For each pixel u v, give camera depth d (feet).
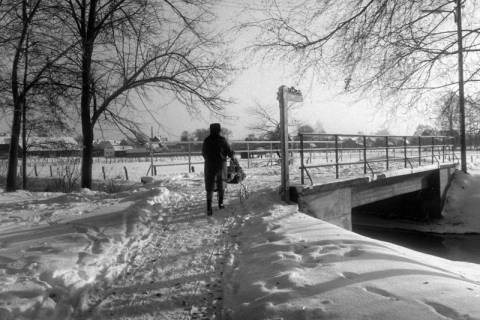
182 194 36.52
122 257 18.25
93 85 48.44
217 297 13.97
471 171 82.43
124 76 50.34
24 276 14.42
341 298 12.09
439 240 60.39
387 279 13.46
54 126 58.85
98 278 15.46
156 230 23.67
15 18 46.19
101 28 48.37
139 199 32.76
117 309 13.03
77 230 22.20
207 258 18.15
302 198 31.24
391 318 10.61
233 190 37.83
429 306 11.11
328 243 18.89
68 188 58.08
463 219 67.26
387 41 20.12
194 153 65.51
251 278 14.94
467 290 12.44
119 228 22.71
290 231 21.75
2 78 49.11
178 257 18.35
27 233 21.59
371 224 73.67
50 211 29.01
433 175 68.54
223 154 28.32
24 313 11.75
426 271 14.79
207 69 52.03
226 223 25.23
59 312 12.51
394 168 55.42
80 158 65.92
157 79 50.72
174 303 13.48
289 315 11.40
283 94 30.73
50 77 47.32
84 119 49.21
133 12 49.03
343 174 47.01
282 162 31.12
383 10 19.57
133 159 152.35
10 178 50.03
